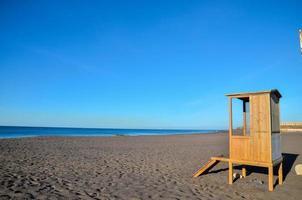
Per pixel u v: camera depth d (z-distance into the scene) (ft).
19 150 49.08
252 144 23.68
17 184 22.44
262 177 27.99
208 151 54.34
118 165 34.63
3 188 20.90
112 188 22.29
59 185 22.85
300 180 26.73
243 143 24.26
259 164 22.75
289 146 64.28
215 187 23.29
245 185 24.12
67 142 75.10
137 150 55.42
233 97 25.14
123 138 107.04
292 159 41.75
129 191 21.40
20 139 81.97
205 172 30.40
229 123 25.32
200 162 38.29
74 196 19.62
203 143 79.15
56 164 34.22
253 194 21.08
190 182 25.13
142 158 42.14
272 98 24.48
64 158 40.34
